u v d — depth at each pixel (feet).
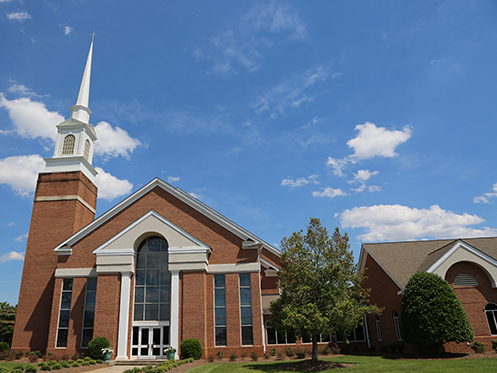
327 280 72.13
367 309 71.10
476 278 89.45
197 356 82.89
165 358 86.94
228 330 88.99
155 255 96.89
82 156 120.88
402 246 113.60
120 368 76.13
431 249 109.50
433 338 76.38
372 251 111.75
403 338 82.17
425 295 79.56
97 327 87.20
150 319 91.20
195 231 99.35
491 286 88.33
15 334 101.24
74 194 115.96
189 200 102.42
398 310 93.09
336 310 66.39
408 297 82.28
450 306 77.92
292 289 72.28
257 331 88.99
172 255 92.58
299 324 67.82
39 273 107.45
